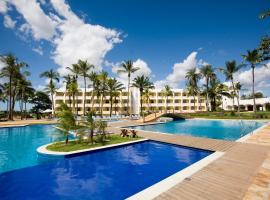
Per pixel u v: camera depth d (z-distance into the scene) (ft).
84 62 153.38
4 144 50.42
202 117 148.36
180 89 268.41
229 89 207.31
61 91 235.40
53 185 24.08
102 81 171.01
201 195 17.37
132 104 246.27
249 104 233.96
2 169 30.22
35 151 42.63
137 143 46.85
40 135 64.75
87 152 37.04
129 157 36.35
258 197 16.76
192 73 183.42
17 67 131.54
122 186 23.99
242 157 29.89
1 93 180.65
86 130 45.32
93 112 45.78
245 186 19.16
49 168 30.09
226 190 18.30
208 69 172.65
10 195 21.50
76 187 23.58
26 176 26.94
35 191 22.44
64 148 38.55
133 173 28.45
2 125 85.30
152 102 262.06
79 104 239.30
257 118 124.98
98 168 30.35
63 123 42.63
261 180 20.61
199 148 39.83
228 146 38.45
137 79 175.73
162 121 116.47
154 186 19.42
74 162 32.78
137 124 94.99
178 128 90.27
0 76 129.49
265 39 38.88
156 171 29.37
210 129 86.43
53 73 170.91
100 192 22.33
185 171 23.67
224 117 138.72
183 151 40.73
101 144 42.70
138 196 17.30
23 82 149.79
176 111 261.65
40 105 236.22
